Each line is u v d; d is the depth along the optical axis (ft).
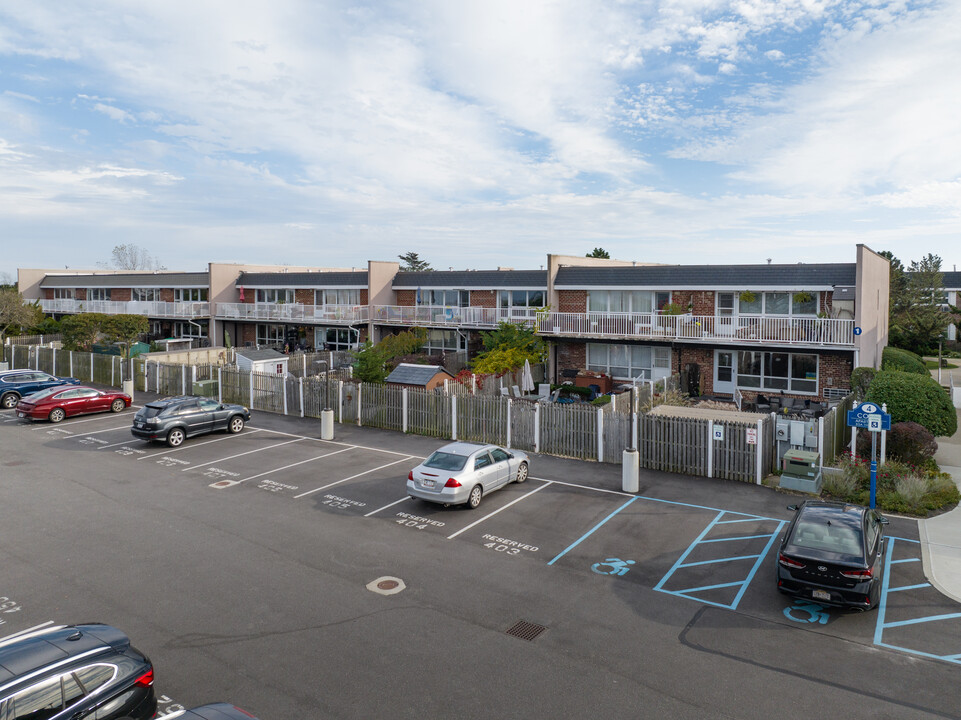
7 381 102.63
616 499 57.06
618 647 33.24
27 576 41.22
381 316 143.74
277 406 97.45
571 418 71.46
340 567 42.83
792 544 37.27
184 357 123.85
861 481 59.41
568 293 118.93
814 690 29.63
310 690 29.32
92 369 123.13
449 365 123.95
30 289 212.43
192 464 68.28
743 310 101.60
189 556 44.47
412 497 55.42
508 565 43.37
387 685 29.73
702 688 29.71
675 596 39.09
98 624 28.45
